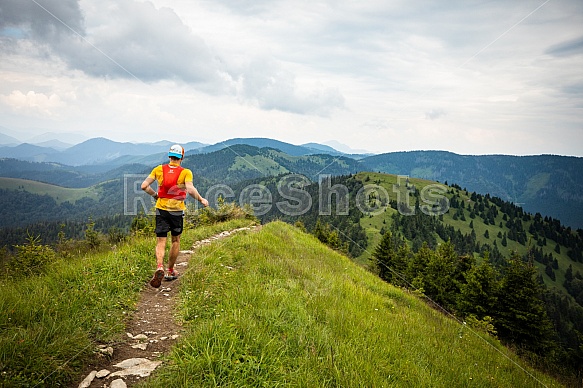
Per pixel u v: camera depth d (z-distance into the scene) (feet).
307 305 22.39
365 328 22.00
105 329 15.65
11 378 11.05
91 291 19.08
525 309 118.21
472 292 130.93
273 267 30.99
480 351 31.68
